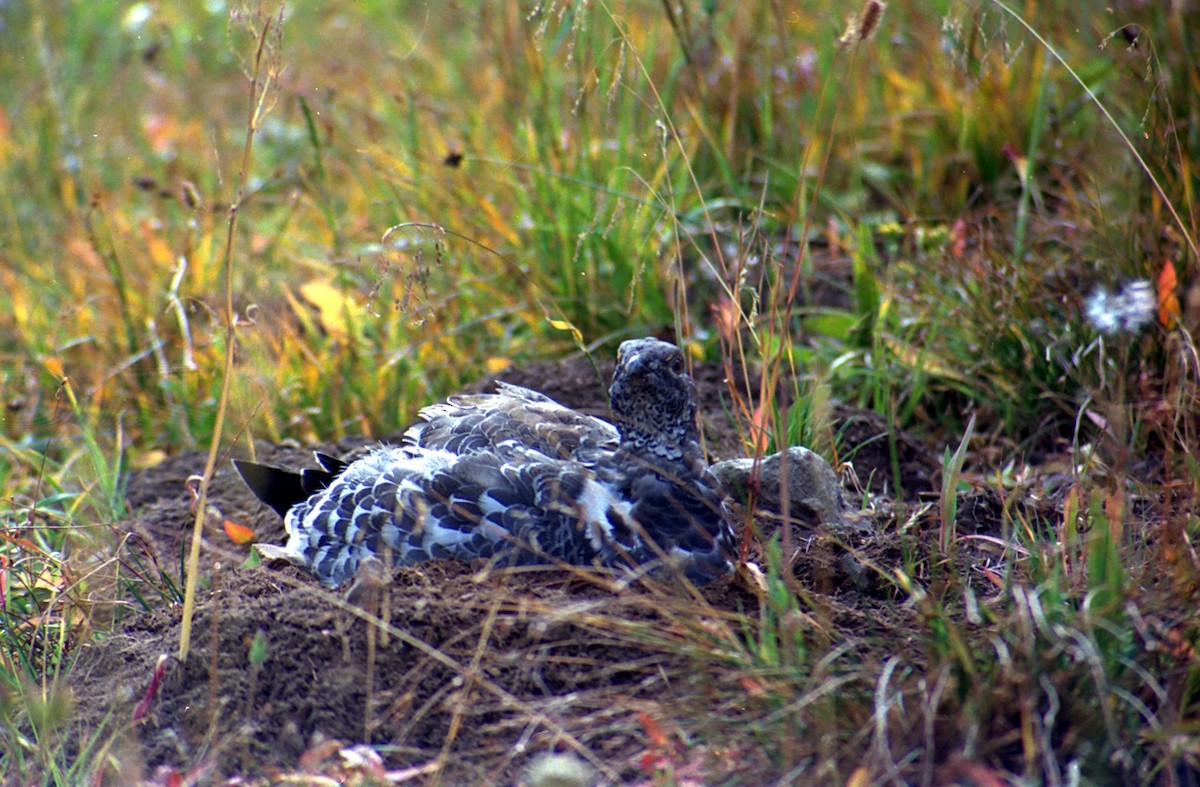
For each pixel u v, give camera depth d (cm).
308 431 1073
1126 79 1104
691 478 726
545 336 1107
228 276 647
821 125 1280
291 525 798
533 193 1153
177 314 1120
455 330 1088
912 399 1002
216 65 1728
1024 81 1230
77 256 1234
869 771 554
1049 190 1155
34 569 856
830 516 797
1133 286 796
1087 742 576
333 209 1283
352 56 1638
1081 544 711
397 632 650
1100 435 852
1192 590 646
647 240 1041
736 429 960
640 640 653
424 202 1182
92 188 1377
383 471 771
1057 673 587
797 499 799
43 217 1377
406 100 1351
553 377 1043
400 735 627
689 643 650
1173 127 927
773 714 586
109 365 1115
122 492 952
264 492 844
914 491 931
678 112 1230
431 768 601
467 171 1208
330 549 758
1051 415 998
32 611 811
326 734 632
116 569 807
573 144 1161
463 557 723
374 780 586
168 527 909
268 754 628
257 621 688
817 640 650
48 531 925
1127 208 1027
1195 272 878
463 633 667
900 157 1298
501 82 1308
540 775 550
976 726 565
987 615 646
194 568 665
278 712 647
